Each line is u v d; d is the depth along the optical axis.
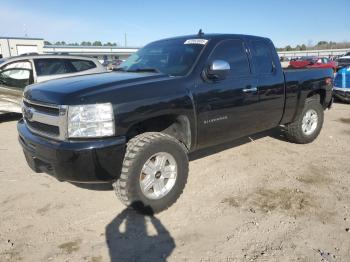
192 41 4.65
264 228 3.53
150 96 3.65
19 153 5.97
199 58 4.30
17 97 8.16
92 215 3.82
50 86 3.82
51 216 3.79
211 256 3.11
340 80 10.98
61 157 3.31
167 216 3.80
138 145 3.59
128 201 3.63
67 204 4.06
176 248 3.23
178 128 4.17
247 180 4.73
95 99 3.34
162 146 3.72
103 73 4.63
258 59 5.05
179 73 4.20
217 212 3.86
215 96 4.30
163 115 3.84
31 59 8.04
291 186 4.52
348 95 10.83
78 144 3.29
